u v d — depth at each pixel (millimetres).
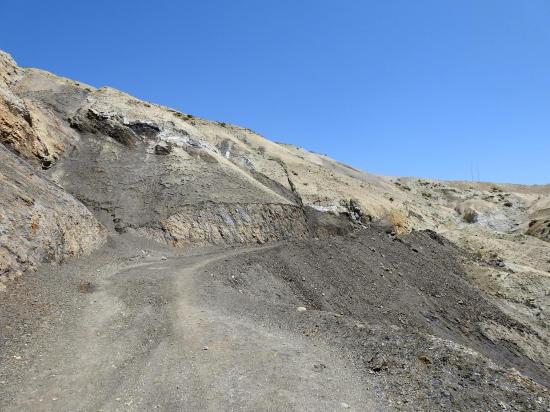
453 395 10133
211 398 9711
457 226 79562
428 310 33844
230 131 72500
